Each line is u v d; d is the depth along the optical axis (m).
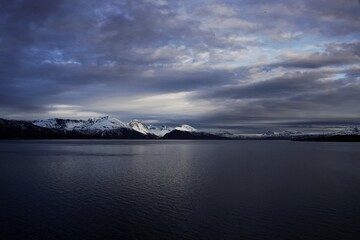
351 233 33.16
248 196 48.78
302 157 131.50
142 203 44.41
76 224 35.50
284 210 41.00
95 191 52.31
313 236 32.38
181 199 46.78
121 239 31.50
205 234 32.81
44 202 44.91
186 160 114.94
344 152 173.38
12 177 67.88
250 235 32.59
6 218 37.47
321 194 50.19
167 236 32.31
